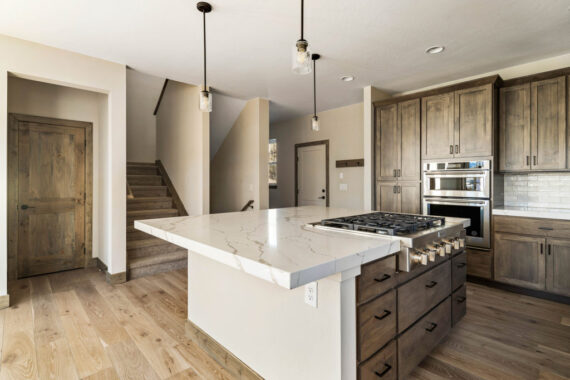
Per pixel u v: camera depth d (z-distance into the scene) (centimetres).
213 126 528
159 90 511
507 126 332
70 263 389
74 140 390
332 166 559
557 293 284
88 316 256
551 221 286
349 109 527
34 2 222
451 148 353
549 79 305
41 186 369
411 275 171
